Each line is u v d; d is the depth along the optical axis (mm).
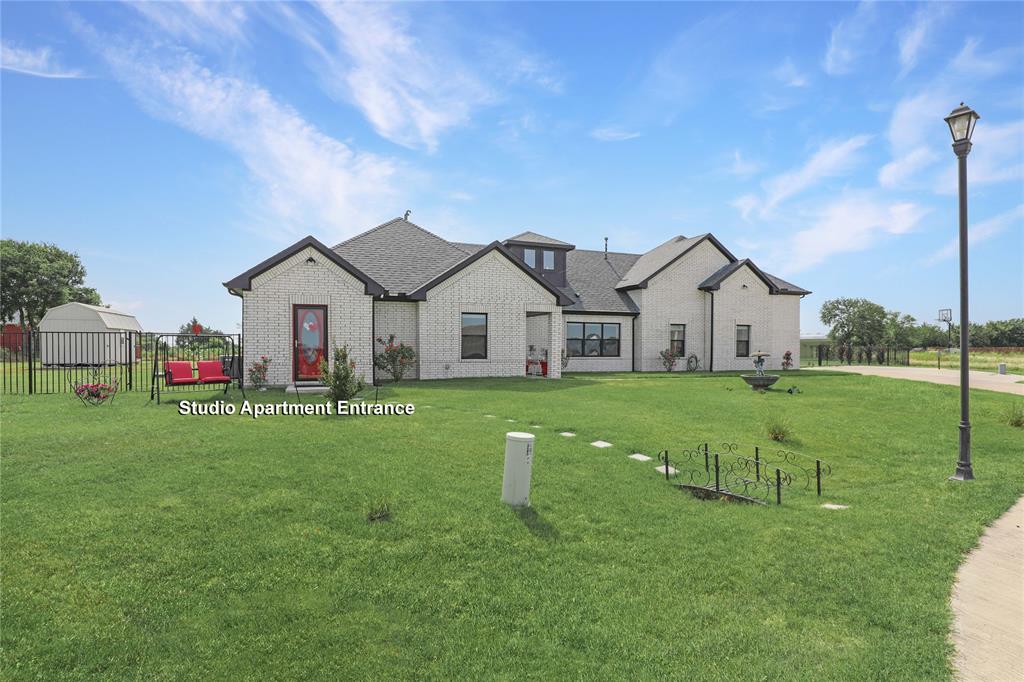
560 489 6684
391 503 5918
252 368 15789
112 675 3309
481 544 5117
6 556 4523
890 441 10094
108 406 11945
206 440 8430
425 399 13773
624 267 30625
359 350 16953
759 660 3564
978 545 5441
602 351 26531
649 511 6129
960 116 7898
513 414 11633
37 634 3607
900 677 3389
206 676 3332
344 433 9133
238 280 15773
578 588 4434
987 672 3428
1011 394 15992
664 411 12547
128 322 35906
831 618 4074
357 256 20281
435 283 19188
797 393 16312
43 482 6273
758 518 6051
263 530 5191
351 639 3707
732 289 27828
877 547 5293
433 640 3730
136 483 6316
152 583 4258
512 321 20703
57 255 57844
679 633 3857
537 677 3398
